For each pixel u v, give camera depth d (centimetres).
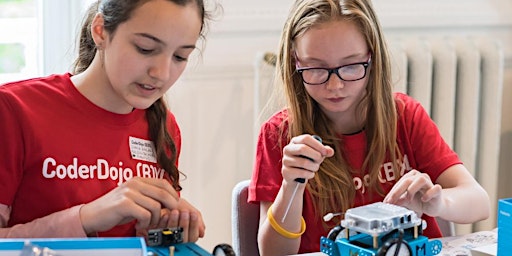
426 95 227
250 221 156
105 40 128
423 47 226
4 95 132
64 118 135
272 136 157
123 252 100
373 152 156
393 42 226
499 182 261
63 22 211
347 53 144
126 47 124
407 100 169
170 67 125
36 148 132
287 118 157
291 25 151
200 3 128
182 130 219
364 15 147
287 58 153
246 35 223
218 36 219
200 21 128
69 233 122
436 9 241
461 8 244
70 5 210
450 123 231
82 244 99
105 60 129
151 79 125
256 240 156
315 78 146
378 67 151
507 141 259
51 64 212
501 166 260
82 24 145
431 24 241
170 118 150
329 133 157
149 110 145
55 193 132
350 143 158
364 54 147
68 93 137
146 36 121
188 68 216
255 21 222
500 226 120
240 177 230
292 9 155
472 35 246
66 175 133
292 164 136
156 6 121
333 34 143
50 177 132
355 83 146
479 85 237
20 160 132
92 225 122
